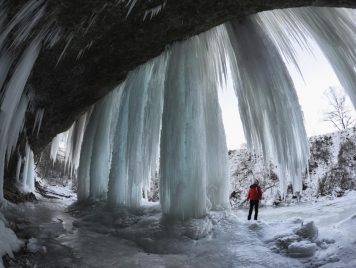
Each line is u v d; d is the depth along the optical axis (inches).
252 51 329.7
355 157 673.6
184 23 271.1
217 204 343.9
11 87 246.2
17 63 247.0
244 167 792.3
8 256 181.2
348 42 309.9
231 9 254.7
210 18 266.1
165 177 304.0
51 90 301.1
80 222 311.6
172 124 310.5
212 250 237.5
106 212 331.9
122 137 357.4
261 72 325.1
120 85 402.3
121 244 255.3
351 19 304.7
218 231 276.8
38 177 682.8
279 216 438.6
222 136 356.8
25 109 287.1
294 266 206.1
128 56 306.7
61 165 826.2
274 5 246.2
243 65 336.5
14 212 292.0
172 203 294.5
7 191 355.3
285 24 350.0
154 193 784.3
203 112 341.1
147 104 338.0
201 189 300.8
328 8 311.1
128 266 205.6
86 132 433.4
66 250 221.5
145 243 256.1
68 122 388.5
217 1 243.6
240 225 290.2
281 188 325.7
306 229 244.8
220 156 352.5
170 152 305.0
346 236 231.5
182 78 319.3
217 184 348.2
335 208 457.7
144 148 334.6
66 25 234.7
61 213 353.4
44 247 214.7
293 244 226.2
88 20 234.1
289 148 318.7
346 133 721.6
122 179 351.9
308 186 689.6
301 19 334.6
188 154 302.8
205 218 293.0
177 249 244.8
